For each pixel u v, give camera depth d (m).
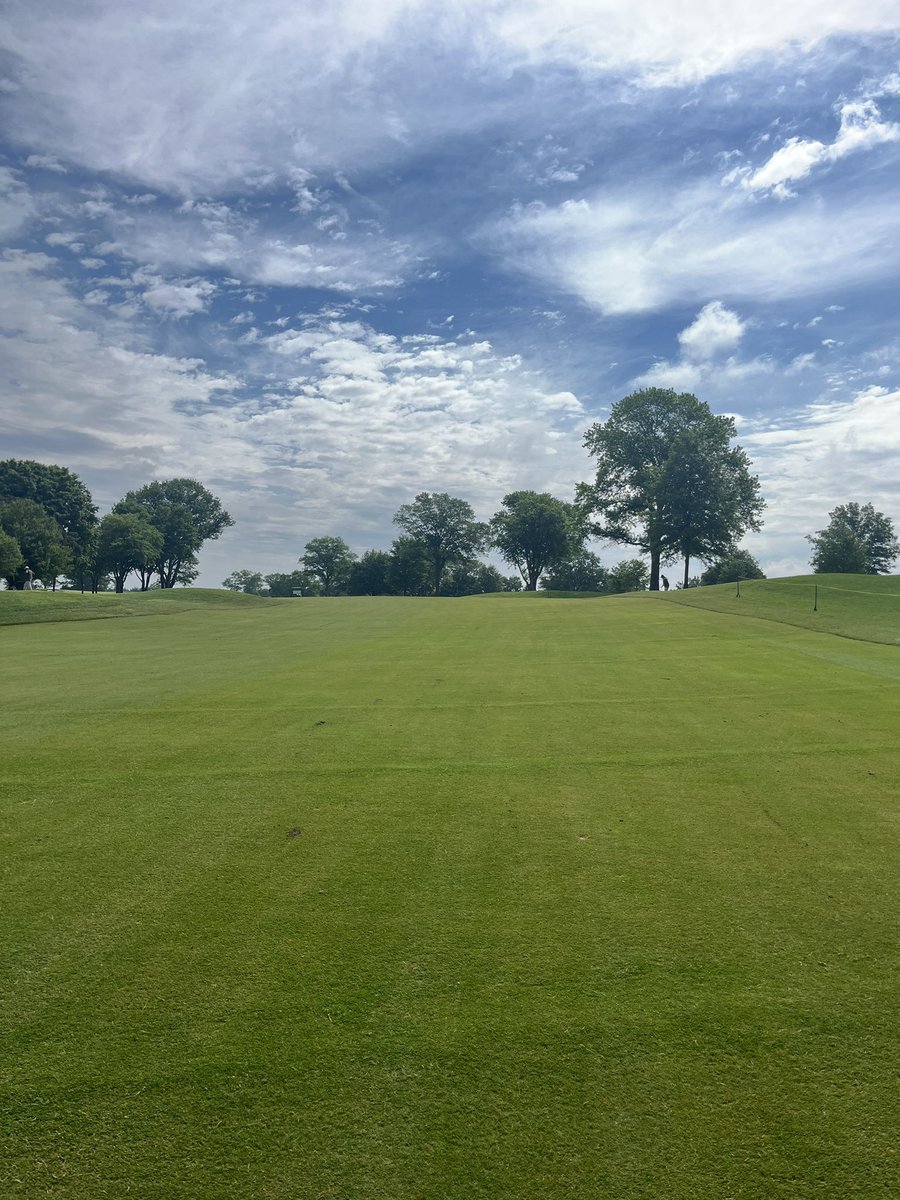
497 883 5.62
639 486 62.53
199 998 4.18
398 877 5.74
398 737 9.96
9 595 36.81
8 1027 3.94
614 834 6.57
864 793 7.57
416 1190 2.99
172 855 6.17
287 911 5.20
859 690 13.01
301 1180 3.04
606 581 101.19
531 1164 3.12
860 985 4.27
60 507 74.38
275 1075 3.59
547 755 9.06
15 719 11.13
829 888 5.49
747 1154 3.15
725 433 60.00
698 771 8.38
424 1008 4.09
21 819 7.00
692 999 4.15
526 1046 3.79
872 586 37.97
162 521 89.12
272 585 121.44
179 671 16.23
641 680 14.38
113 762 8.83
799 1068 3.62
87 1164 3.10
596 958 4.57
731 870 5.82
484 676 15.05
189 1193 2.98
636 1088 3.51
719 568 78.75
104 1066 3.65
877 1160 3.11
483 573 111.25
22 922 5.07
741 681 14.14
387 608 37.72
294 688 13.77
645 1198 2.96
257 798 7.56
